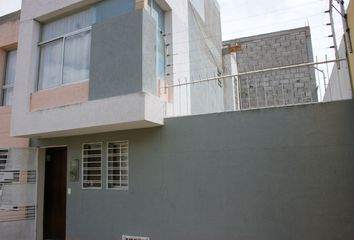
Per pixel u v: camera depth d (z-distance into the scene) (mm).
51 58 6719
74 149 6543
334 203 4230
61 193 7227
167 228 5258
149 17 5441
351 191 4176
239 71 11609
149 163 5594
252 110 4902
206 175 5082
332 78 6355
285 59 10984
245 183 4781
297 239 4352
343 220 4160
